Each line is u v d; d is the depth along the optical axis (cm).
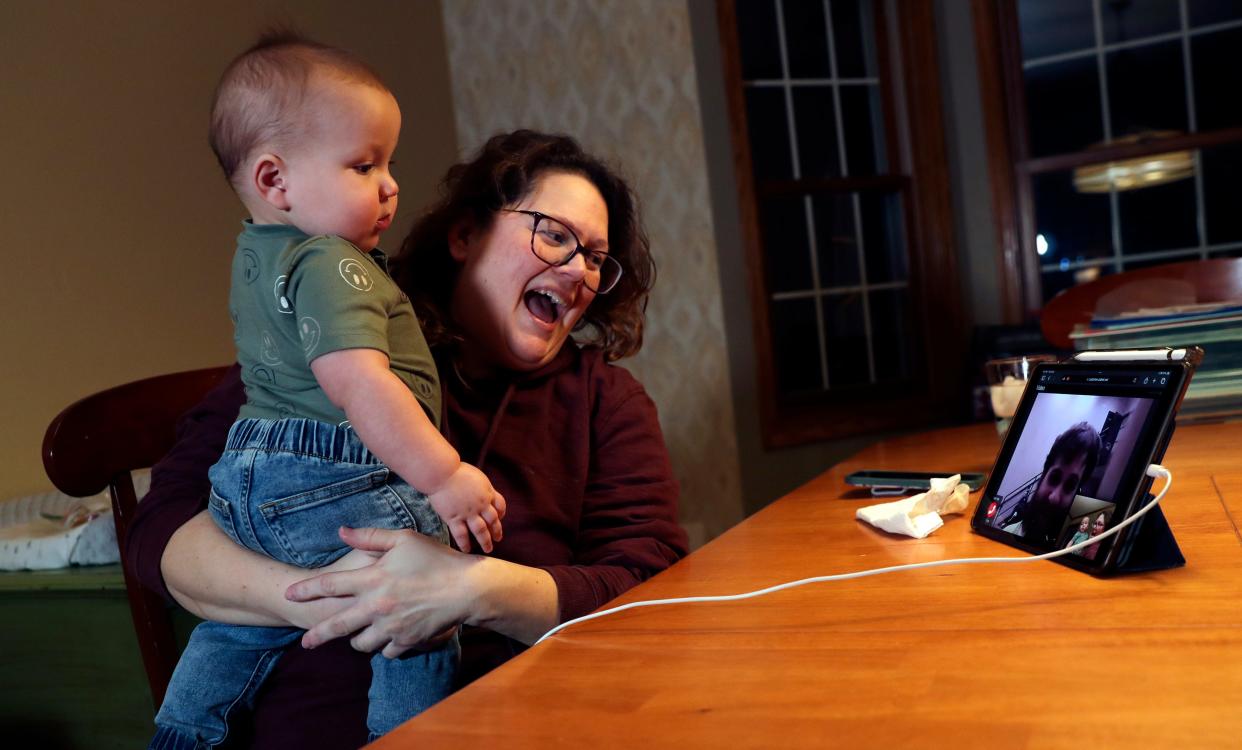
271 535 113
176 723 117
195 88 323
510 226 145
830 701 66
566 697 72
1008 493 111
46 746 175
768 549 114
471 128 460
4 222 260
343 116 115
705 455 425
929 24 459
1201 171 444
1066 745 56
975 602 85
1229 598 79
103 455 161
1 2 264
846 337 461
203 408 139
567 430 150
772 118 446
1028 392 119
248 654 119
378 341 107
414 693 112
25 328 262
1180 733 56
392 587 104
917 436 213
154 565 123
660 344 431
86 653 171
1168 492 123
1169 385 92
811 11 454
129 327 292
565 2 437
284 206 116
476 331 149
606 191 158
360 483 112
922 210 464
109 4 295
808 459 439
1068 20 458
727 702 67
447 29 460
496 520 109
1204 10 439
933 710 63
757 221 429
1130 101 452
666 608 94
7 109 264
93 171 286
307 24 375
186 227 314
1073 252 465
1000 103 461
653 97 425
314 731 118
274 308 113
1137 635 73
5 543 184
